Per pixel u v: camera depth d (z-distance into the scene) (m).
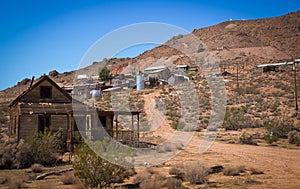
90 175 9.88
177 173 12.95
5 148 16.44
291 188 10.42
